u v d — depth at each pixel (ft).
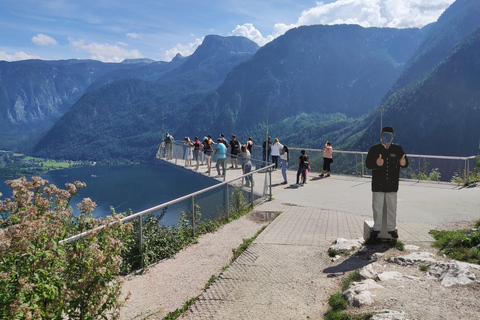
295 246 25.32
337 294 15.15
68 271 11.14
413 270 17.20
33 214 11.03
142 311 17.02
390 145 21.79
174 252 26.58
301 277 18.90
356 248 22.57
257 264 21.85
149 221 26.25
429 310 12.38
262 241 27.14
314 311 14.55
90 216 13.52
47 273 10.09
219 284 18.93
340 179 62.18
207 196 32.83
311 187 54.85
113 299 11.71
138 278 21.97
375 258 19.83
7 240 9.40
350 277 17.31
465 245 19.29
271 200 46.24
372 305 13.38
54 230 10.82
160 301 18.25
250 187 42.91
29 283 9.66
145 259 23.73
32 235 10.02
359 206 41.39
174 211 28.22
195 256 25.81
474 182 53.16
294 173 71.00
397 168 21.75
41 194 12.30
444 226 29.19
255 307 15.55
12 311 8.84
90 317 10.96
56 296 10.19
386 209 22.24
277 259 22.58
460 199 41.86
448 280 14.80
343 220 34.27
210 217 33.71
